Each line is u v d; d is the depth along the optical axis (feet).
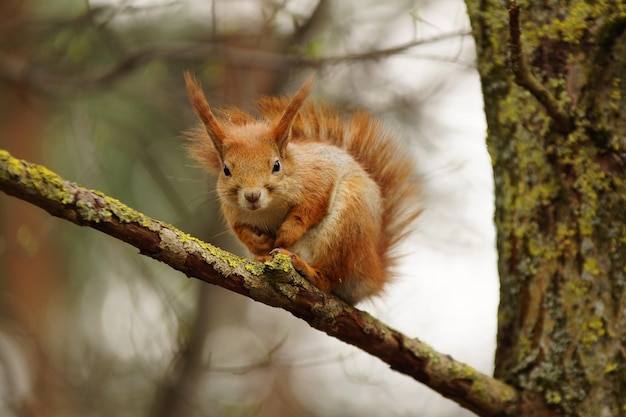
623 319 23.79
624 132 24.30
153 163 42.91
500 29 25.88
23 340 50.65
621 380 23.53
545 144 24.97
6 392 45.29
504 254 25.84
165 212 45.68
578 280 24.25
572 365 23.99
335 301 23.82
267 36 40.91
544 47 24.97
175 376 39.52
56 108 46.50
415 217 27.76
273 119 28.32
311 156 26.12
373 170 27.99
